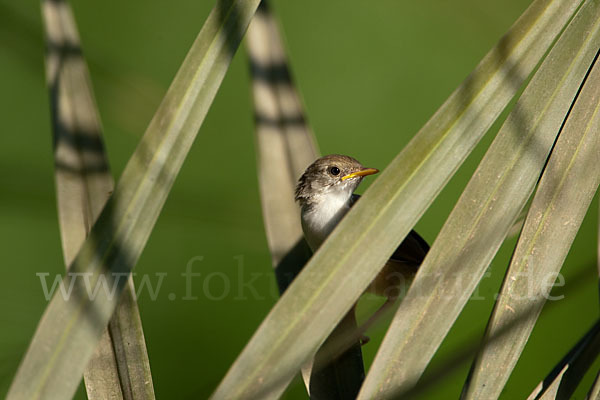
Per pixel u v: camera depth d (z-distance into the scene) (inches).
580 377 86.6
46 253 124.8
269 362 78.0
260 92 118.5
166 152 83.7
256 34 118.5
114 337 97.6
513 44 88.6
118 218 81.8
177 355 124.9
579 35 90.8
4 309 122.8
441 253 84.2
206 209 124.7
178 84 85.0
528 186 87.0
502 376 81.9
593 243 124.6
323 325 79.4
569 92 89.8
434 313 82.4
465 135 85.4
